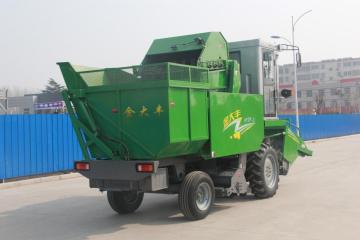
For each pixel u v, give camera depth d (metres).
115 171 8.18
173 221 8.72
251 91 11.52
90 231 8.25
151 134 7.93
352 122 43.19
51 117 16.73
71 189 13.55
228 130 9.20
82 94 8.44
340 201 9.91
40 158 16.27
